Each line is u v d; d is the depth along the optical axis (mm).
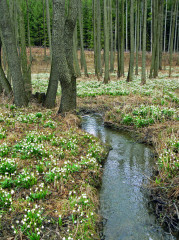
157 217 4227
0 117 8305
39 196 4141
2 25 8711
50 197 4266
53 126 7973
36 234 3279
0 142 6344
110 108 12148
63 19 7715
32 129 7629
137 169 6125
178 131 7273
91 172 5418
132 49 19531
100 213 4301
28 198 4109
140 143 8062
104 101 13492
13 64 9359
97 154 6516
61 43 7840
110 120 10336
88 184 4836
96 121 10844
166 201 4504
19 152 5828
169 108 10445
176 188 4543
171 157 5684
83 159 5816
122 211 4395
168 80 20172
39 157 5754
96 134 8977
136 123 9344
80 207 3932
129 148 7621
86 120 10969
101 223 4027
